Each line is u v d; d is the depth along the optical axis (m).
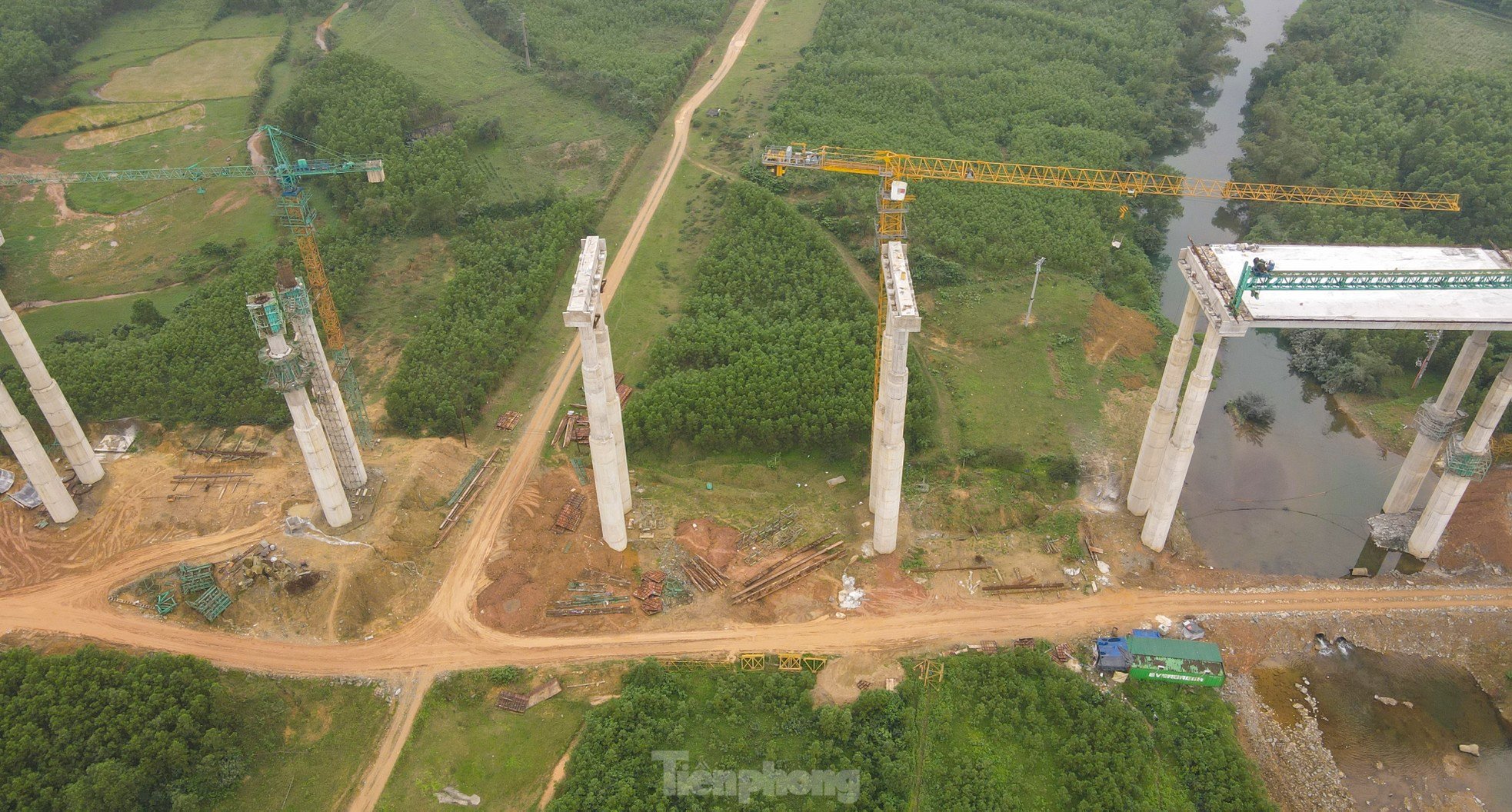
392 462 123.50
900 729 92.19
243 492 115.75
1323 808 90.69
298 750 91.56
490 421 136.38
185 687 90.69
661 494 122.62
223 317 146.62
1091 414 139.25
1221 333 96.00
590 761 88.06
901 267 100.81
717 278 161.38
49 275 169.75
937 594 108.19
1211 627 106.00
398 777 89.44
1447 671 103.94
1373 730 98.00
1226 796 88.69
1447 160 187.12
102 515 112.44
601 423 99.56
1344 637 106.62
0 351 144.12
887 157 144.62
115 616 101.31
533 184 194.88
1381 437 140.12
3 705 87.06
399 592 106.44
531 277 160.25
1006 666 97.44
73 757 84.69
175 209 187.00
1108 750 90.56
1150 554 114.50
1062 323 155.50
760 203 177.38
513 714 94.88
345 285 157.75
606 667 99.06
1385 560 118.12
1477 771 94.44
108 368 136.12
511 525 116.69
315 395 108.00
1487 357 143.00
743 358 141.00
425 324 153.62
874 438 110.19
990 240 173.75
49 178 149.75
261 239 178.75
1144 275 171.00
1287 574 114.75
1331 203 182.62
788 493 124.44
